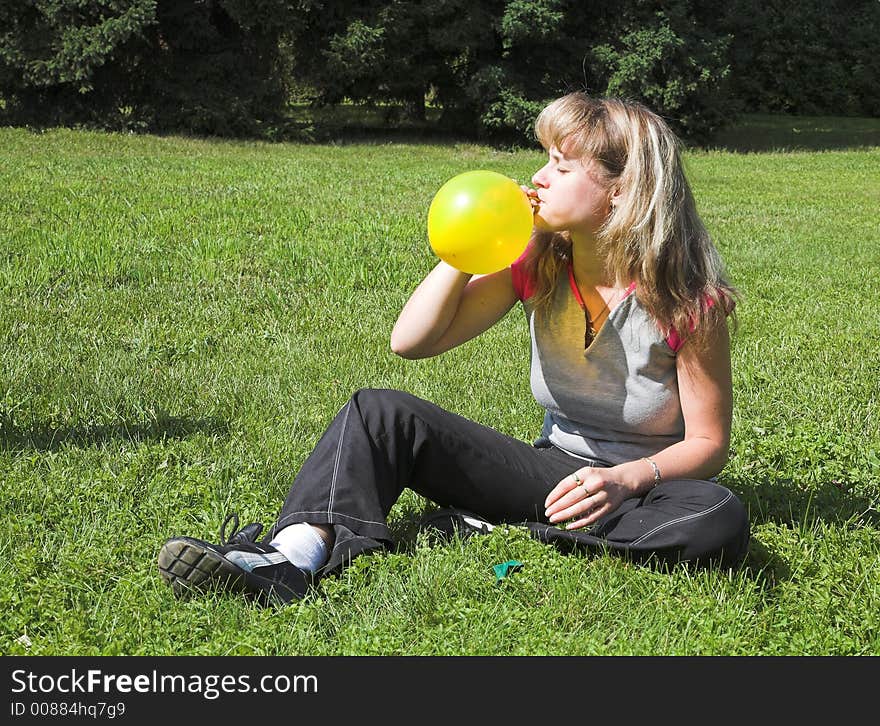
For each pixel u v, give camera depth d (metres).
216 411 4.52
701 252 2.82
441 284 2.93
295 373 5.19
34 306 6.36
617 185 2.72
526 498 3.04
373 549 2.81
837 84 38.22
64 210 10.36
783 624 2.67
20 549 3.02
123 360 5.29
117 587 2.76
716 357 2.84
